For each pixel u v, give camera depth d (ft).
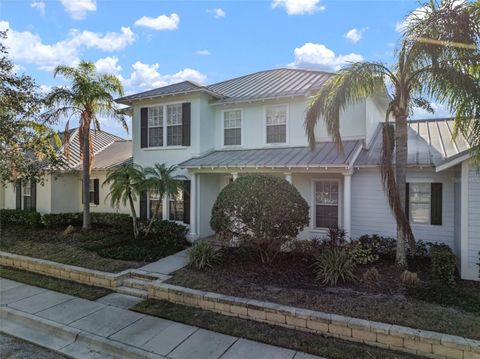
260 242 26.35
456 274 26.61
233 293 21.99
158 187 37.09
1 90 35.37
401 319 17.58
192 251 28.78
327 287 22.71
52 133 43.11
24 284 27.94
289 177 35.47
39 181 46.37
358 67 25.85
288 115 41.70
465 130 22.57
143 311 21.67
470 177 25.39
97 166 52.11
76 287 26.89
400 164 26.84
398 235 27.37
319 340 17.29
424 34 23.54
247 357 15.94
